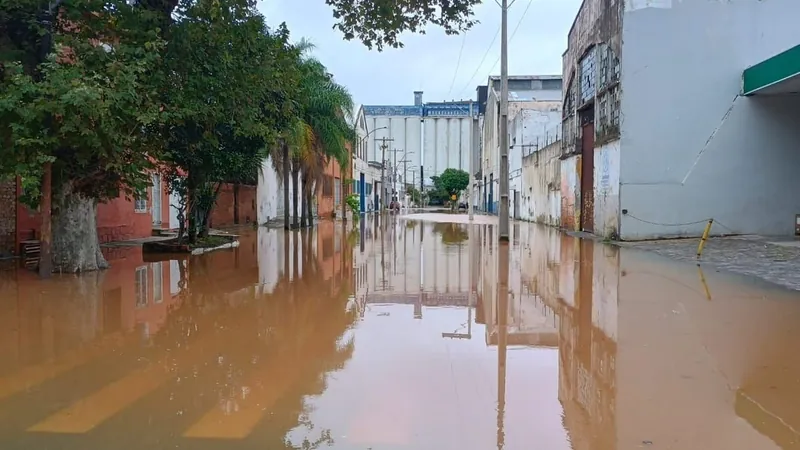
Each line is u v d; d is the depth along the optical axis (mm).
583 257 15344
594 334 6902
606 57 21344
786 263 12500
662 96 19172
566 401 4727
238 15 12102
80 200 11984
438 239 22781
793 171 19109
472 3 12852
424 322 7688
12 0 10000
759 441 3936
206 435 4090
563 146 29703
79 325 7387
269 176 35938
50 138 9539
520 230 29125
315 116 27500
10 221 14469
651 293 9453
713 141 19172
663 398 4758
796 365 5559
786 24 18953
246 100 13375
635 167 19297
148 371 5523
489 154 63531
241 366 5684
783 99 18953
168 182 17594
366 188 65125
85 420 4363
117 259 14734
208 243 17734
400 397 4832
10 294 9516
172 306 8641
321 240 22250
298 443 3963
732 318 7535
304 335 6930
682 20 19094
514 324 7555
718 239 18391
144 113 10266
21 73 9594
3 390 5016
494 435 4082
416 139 99125
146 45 10352
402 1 12648
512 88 58312
